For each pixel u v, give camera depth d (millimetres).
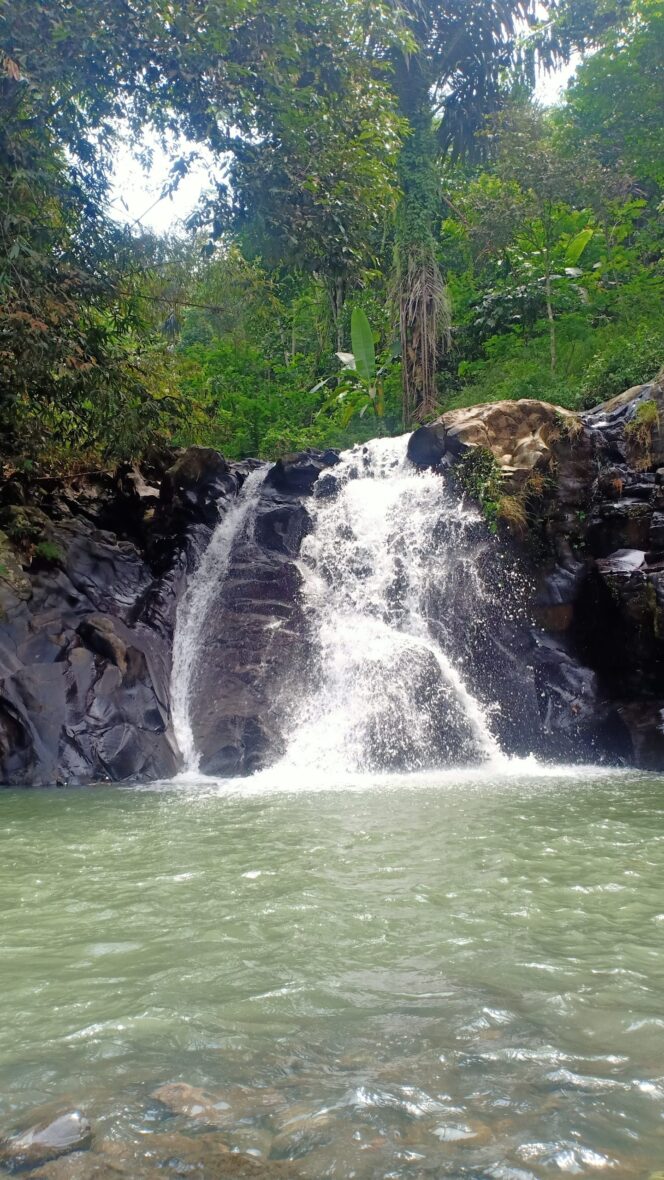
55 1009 3223
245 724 11164
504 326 23578
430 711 11438
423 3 21875
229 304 15172
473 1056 2723
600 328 21078
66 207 12234
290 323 30016
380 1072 2605
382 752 11078
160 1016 3121
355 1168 2031
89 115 11734
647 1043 2826
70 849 6188
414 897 4727
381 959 3740
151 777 10367
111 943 4027
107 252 12773
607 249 24281
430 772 10578
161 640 12320
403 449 13781
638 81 23531
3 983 3521
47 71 10281
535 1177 1996
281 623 12367
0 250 10430
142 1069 2662
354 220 13016
